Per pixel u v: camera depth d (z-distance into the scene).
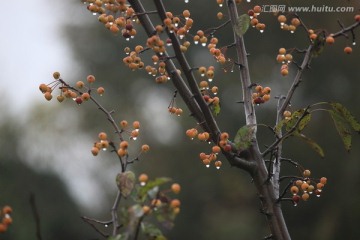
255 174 3.59
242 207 23.31
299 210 21.53
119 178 2.90
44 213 20.67
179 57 3.58
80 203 22.48
